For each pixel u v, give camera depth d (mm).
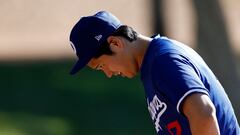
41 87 49719
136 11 63812
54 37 61594
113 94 47875
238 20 61156
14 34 63062
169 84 11641
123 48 12172
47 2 66562
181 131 11977
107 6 65438
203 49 35188
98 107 46156
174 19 62031
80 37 12250
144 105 45906
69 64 53875
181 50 11992
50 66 53500
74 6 65812
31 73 52281
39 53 56906
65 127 43688
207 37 35156
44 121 44312
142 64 12094
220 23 35094
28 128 42969
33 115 45312
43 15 65688
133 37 12211
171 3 64250
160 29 47906
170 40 12180
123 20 62938
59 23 64500
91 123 44312
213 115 11469
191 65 11867
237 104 34562
